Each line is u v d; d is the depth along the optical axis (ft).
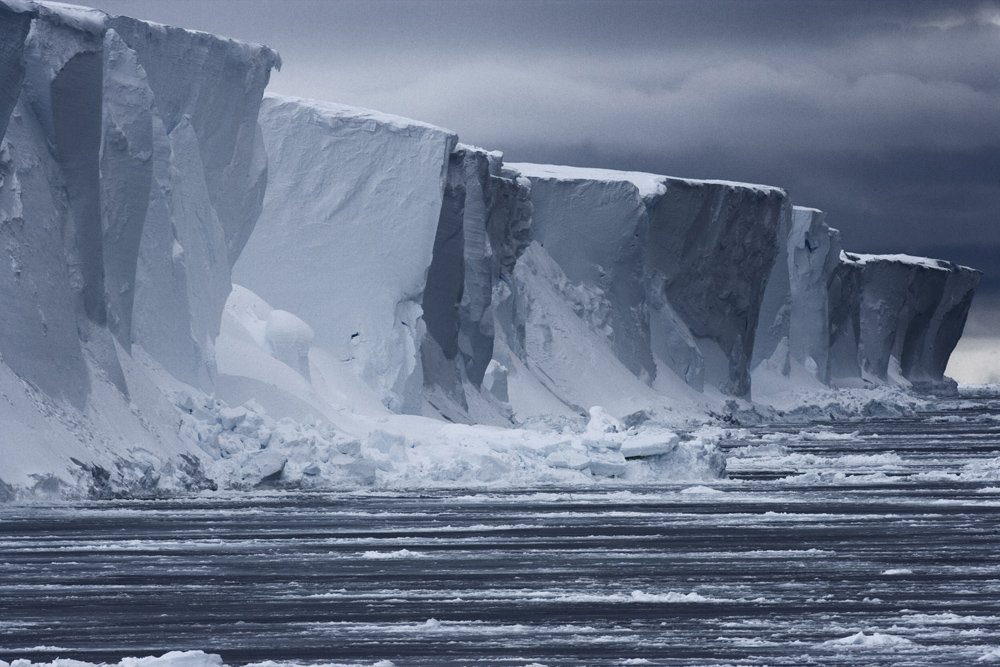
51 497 250.16
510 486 319.06
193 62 354.95
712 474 348.18
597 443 344.28
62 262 278.26
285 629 136.98
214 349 337.72
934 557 193.47
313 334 396.98
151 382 303.48
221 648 127.13
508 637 132.77
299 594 158.81
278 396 339.77
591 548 203.21
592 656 123.34
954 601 153.79
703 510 265.75
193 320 337.52
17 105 277.23
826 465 407.44
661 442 343.05
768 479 353.10
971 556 194.49
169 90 349.41
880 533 225.56
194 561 185.68
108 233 302.04
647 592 160.66
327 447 314.55
